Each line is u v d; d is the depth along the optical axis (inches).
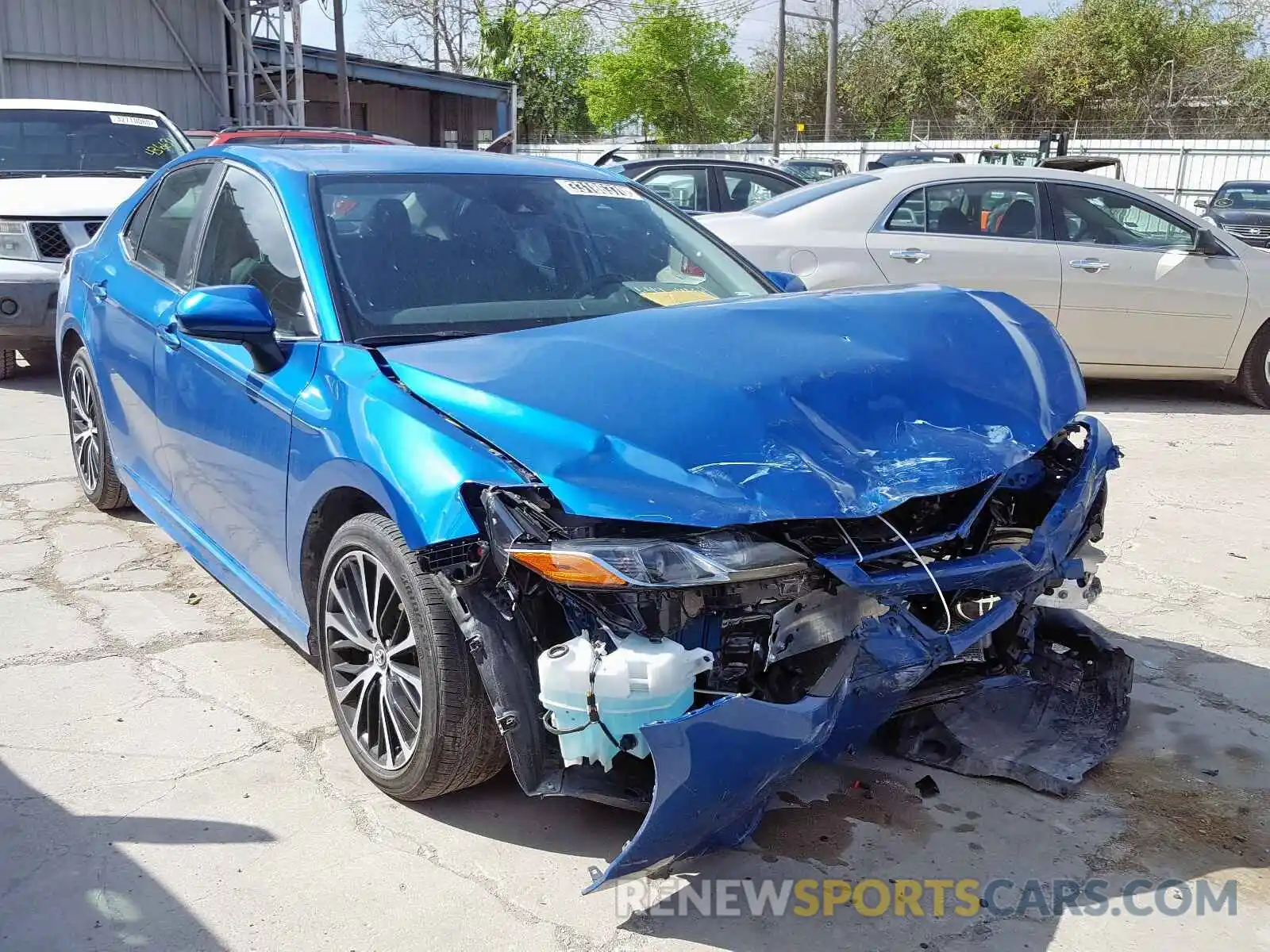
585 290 137.0
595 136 1889.8
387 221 135.0
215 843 107.4
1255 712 138.2
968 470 103.8
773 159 1184.8
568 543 93.0
